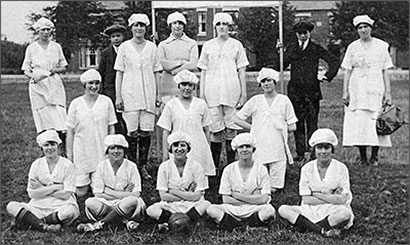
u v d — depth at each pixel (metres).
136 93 12.41
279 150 11.92
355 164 13.78
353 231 10.11
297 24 13.47
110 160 10.55
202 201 10.35
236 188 10.38
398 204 11.30
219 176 12.55
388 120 13.41
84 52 21.89
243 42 17.42
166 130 11.74
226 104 12.55
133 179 10.56
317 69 13.47
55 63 13.48
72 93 21.30
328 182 10.26
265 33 17.38
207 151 11.77
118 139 10.46
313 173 10.34
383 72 13.34
